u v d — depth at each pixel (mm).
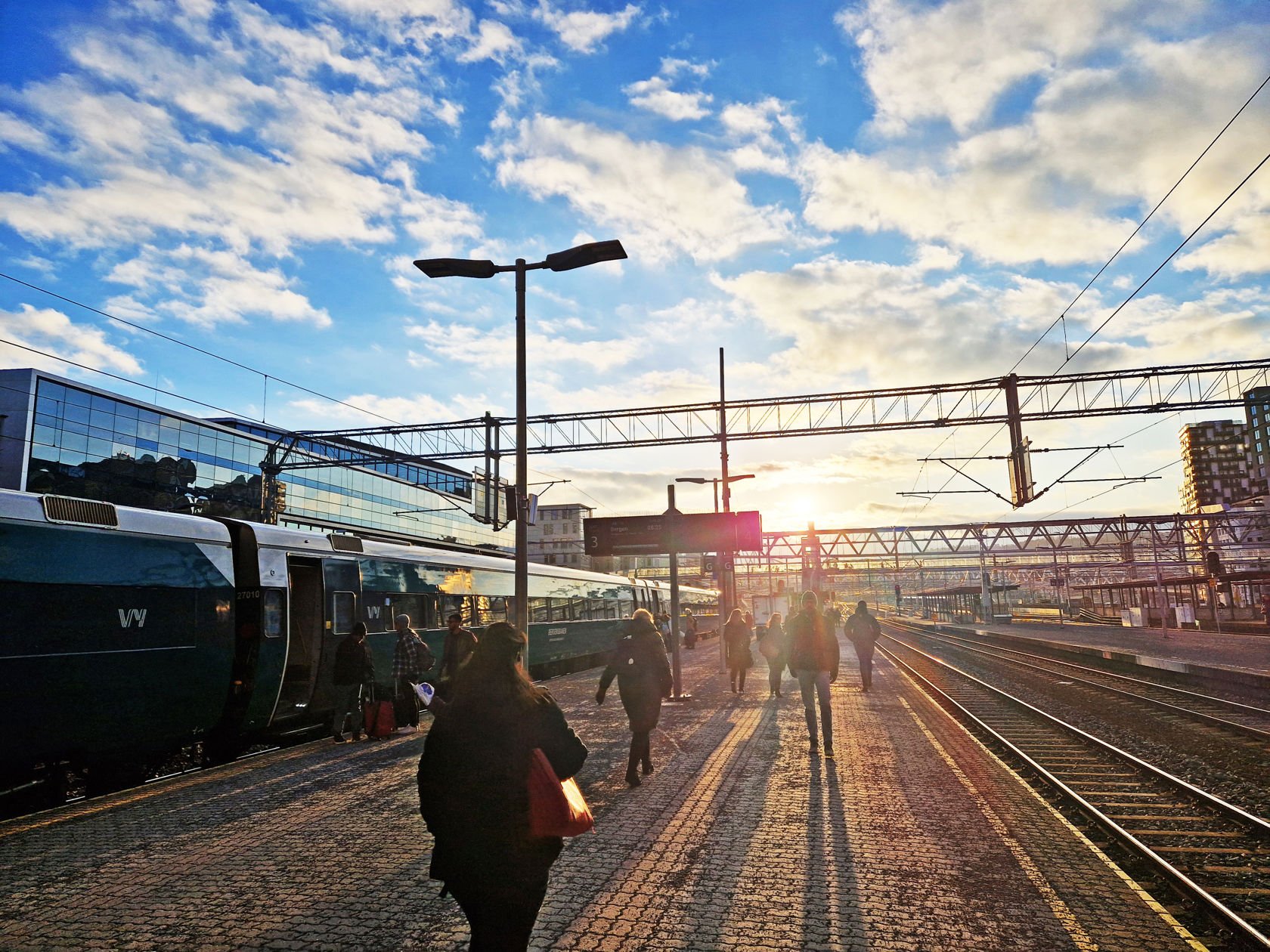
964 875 4902
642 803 6789
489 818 2600
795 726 11109
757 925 4164
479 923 2633
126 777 9297
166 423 41844
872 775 7809
